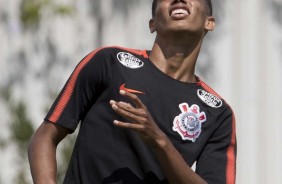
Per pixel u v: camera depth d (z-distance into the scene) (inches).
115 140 418.0
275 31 818.8
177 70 438.9
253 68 816.3
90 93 427.5
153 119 422.0
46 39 827.4
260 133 814.5
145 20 819.4
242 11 818.2
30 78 825.5
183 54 438.3
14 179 794.2
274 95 817.5
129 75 425.7
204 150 442.6
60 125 421.7
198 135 432.8
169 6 433.4
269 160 814.5
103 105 424.2
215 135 444.8
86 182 418.9
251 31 817.5
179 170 400.5
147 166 414.9
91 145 421.1
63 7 818.2
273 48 818.2
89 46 823.7
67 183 426.9
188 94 434.9
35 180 407.8
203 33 446.3
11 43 831.7
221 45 815.1
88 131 424.2
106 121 421.1
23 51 829.8
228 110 450.0
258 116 815.7
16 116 784.9
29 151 420.2
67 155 743.1
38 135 423.2
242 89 815.1
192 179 405.4
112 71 425.1
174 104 428.8
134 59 432.8
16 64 828.6
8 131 794.2
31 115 819.4
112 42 821.2
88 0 825.5
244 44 816.3
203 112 436.1
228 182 438.6
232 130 450.3
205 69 813.2
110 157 416.8
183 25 430.3
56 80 823.1
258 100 815.7
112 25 822.5
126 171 414.6
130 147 416.8
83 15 826.2
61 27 828.6
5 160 796.6
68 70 823.7
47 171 409.1
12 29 831.7
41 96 821.2
